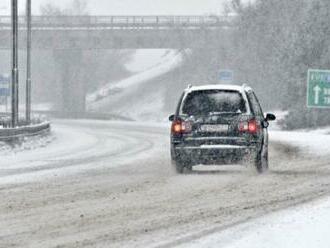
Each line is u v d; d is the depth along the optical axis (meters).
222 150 41.25
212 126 41.50
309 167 46.31
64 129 124.56
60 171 45.31
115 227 23.94
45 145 76.62
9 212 27.55
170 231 23.03
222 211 27.27
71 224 24.67
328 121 137.12
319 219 24.67
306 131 133.50
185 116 41.94
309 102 75.56
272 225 23.72
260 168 42.44
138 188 35.12
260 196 31.69
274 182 37.38
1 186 36.56
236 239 21.39
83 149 69.94
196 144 41.56
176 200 30.56
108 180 39.22
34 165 50.47
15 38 81.75
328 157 54.03
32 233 23.03
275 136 88.31
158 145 75.12
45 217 26.27
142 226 24.05
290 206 28.36
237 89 42.34
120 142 82.00
